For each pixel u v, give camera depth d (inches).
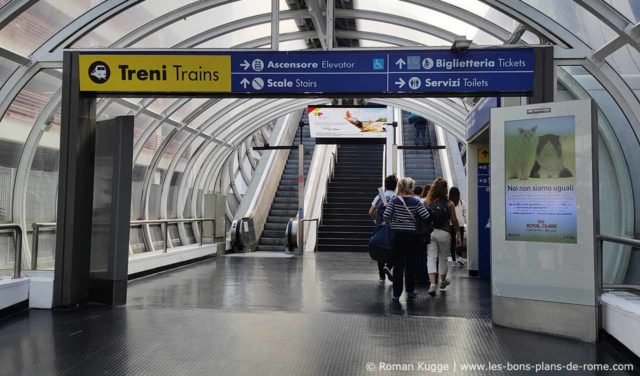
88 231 307.0
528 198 241.4
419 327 246.8
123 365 189.9
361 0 366.9
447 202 349.7
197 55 290.8
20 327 245.0
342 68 287.9
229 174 779.4
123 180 297.6
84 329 241.3
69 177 294.0
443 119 577.6
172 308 291.1
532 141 240.5
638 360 192.2
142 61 292.4
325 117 645.9
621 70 287.1
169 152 540.4
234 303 308.0
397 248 313.0
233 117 591.5
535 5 293.1
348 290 357.1
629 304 209.2
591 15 277.0
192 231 631.8
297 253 629.9
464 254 534.0
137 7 328.2
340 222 738.2
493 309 250.8
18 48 293.3
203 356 200.4
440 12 346.9
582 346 216.2
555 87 278.2
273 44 293.9
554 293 232.8
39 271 304.7
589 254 224.8
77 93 294.8
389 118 864.3
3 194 333.4
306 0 317.7
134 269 414.0
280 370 184.9
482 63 282.0
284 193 813.9
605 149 315.6
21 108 328.5
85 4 296.0
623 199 307.6
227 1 337.4
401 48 285.6
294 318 264.8
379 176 872.3
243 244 655.8
